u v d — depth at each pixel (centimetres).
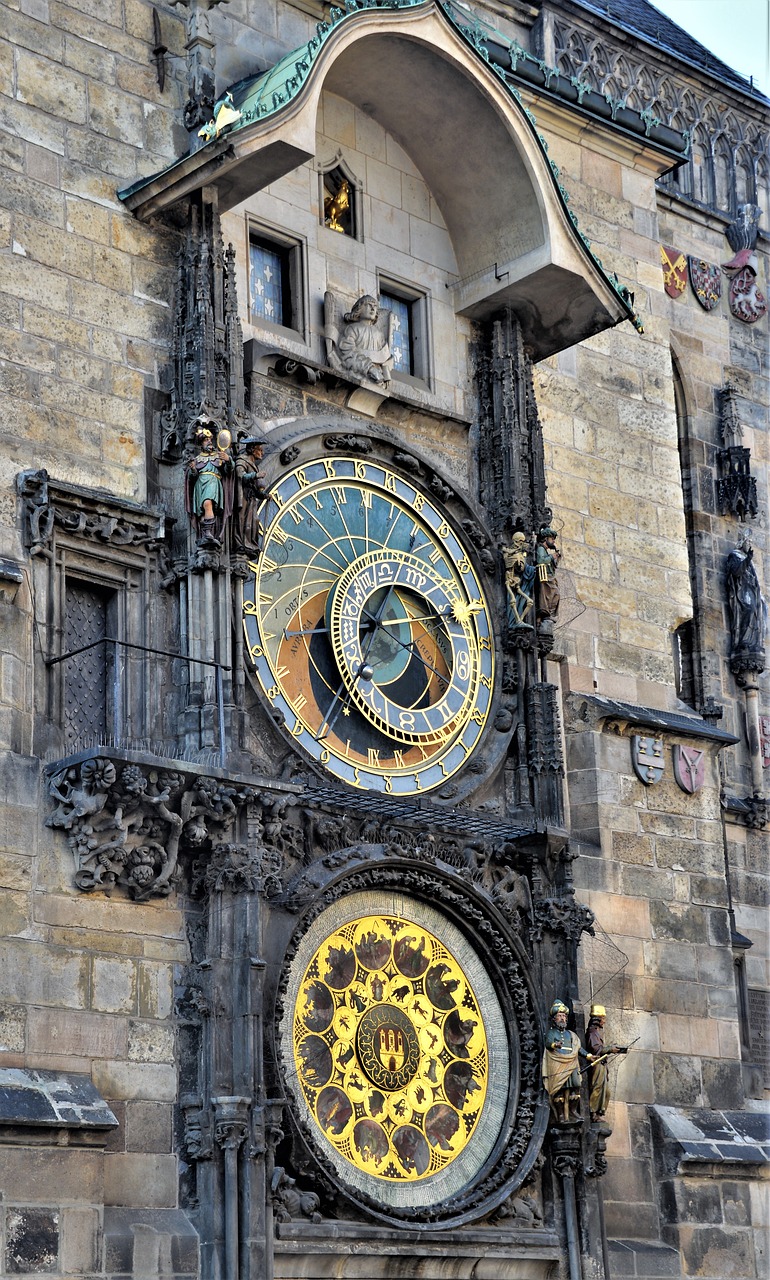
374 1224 3466
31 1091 3125
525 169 4122
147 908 3378
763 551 5322
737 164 5494
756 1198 4184
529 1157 3734
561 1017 3800
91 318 3638
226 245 3866
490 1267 3641
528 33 4878
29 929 3238
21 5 3688
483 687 4016
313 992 3544
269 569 3722
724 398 5275
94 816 3306
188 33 3888
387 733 3809
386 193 4181
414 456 4000
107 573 3562
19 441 3488
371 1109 3569
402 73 4059
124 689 3538
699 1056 4241
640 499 4584
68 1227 3084
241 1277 3238
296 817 3603
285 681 3703
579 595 4394
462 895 3766
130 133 3784
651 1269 3941
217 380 3678
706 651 5069
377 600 3894
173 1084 3338
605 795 4244
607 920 4172
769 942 4978
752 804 5038
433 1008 3716
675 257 5275
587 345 4581
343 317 4006
